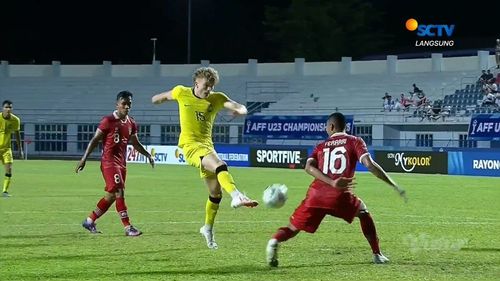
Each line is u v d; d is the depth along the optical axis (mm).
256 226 21406
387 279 12773
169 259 14898
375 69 81938
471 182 45562
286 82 84375
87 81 91000
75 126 83062
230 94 85375
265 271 13531
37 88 91000
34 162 71000
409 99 73688
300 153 62344
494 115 60750
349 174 13719
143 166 65750
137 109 85562
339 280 12664
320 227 20797
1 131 32469
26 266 13945
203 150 15164
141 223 22156
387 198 33000
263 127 71812
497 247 16938
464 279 12820
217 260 14805
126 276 12953
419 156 56750
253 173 54750
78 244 17172
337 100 79875
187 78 88688
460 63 78000
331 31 110875
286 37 111875
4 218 23344
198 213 25500
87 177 47625
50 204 28688
